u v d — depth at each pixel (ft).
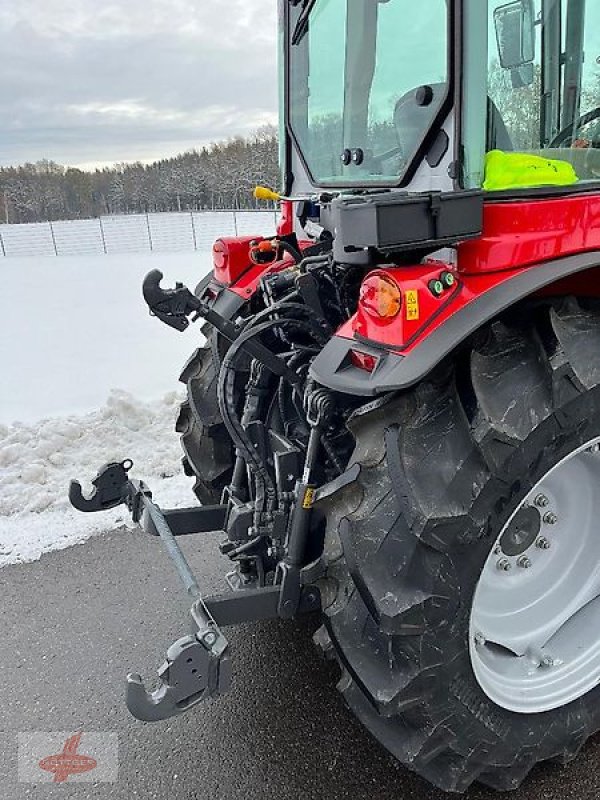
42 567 10.57
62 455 13.74
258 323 7.27
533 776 6.70
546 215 5.58
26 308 33.30
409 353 5.09
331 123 8.13
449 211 5.03
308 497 6.06
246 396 8.05
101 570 10.48
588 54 6.89
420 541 5.20
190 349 24.21
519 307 5.87
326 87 8.11
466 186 5.42
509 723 6.12
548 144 6.96
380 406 5.48
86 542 11.24
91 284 41.16
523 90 6.51
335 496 5.55
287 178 9.53
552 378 5.39
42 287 40.22
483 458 5.24
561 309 5.84
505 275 5.47
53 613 9.50
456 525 5.21
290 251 8.36
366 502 5.45
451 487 5.22
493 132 6.31
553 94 6.83
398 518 5.26
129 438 14.53
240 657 8.48
